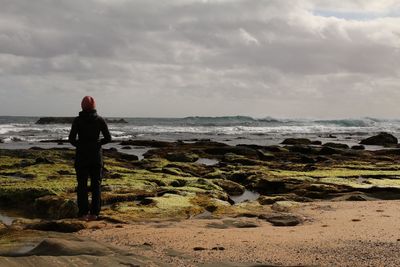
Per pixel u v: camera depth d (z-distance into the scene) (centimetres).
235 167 2317
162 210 1145
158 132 7394
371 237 841
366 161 2741
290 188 1650
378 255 697
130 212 1121
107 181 1582
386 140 5272
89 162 1075
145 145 4366
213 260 688
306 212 1168
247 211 1188
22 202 1305
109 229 946
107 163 2281
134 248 769
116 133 6806
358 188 1554
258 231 920
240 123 13012
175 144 4322
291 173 2028
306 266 648
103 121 1090
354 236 853
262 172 2039
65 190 1369
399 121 17225
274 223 1023
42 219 1151
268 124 12644
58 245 722
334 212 1162
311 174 1984
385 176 1927
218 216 1128
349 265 648
